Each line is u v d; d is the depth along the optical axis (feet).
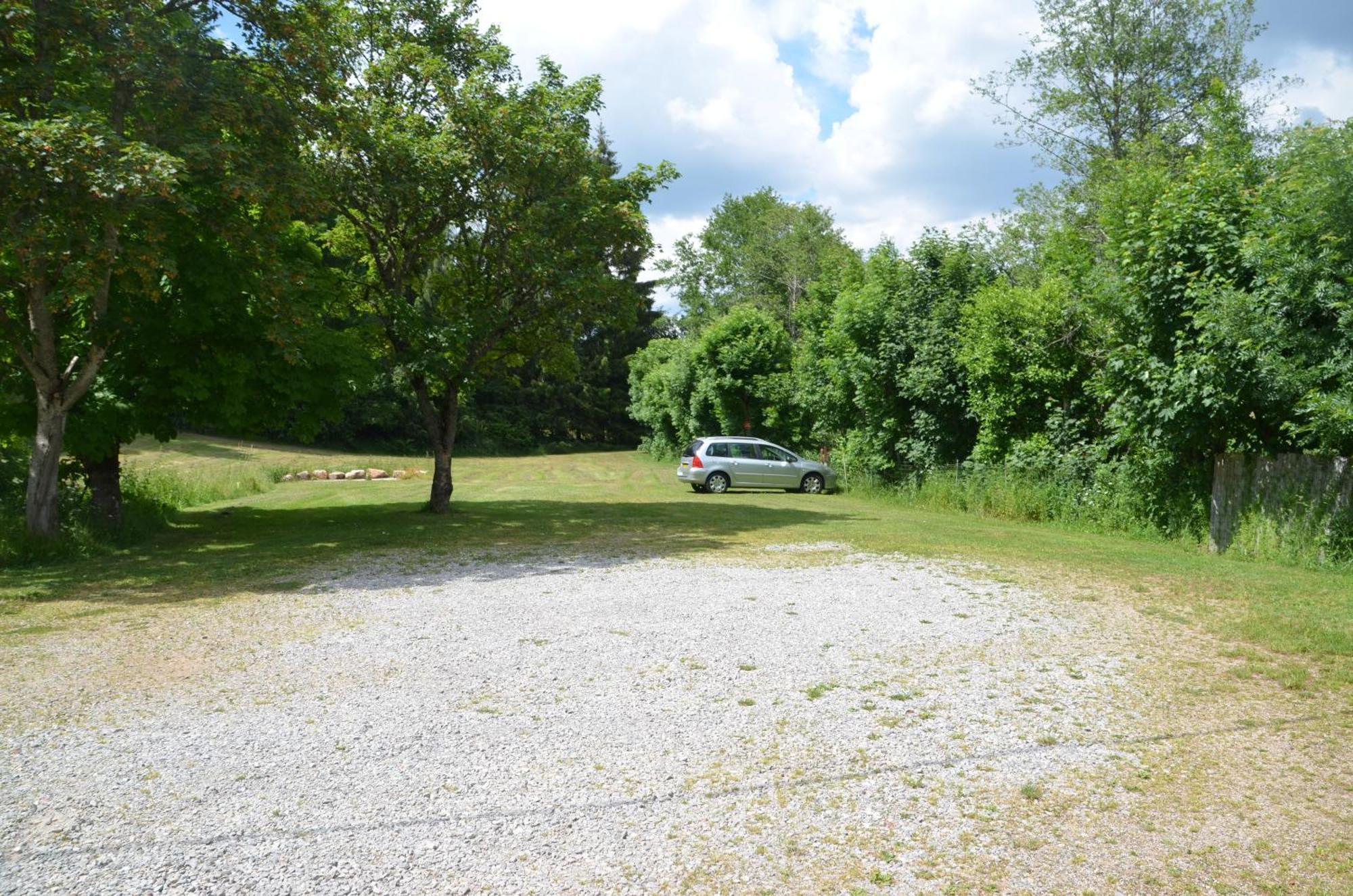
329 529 52.21
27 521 40.16
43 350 39.68
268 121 39.27
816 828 12.25
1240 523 39.83
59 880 10.80
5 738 15.88
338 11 52.44
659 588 30.27
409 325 55.72
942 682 19.07
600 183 58.34
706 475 82.79
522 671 19.98
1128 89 87.66
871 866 11.16
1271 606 26.91
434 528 51.19
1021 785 13.65
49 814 12.71
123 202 32.65
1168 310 42.88
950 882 10.74
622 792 13.46
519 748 15.28
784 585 30.89
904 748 15.20
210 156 35.55
